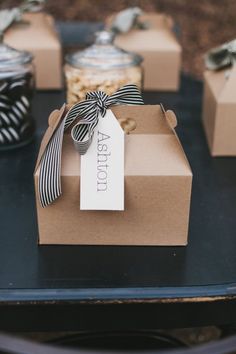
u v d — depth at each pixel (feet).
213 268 2.49
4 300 2.30
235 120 3.57
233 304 2.38
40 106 4.53
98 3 14.42
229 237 2.73
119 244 2.63
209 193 3.18
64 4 14.26
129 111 2.55
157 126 2.57
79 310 2.36
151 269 2.48
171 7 14.49
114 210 2.54
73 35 5.82
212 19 14.42
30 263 2.51
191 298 2.34
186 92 5.00
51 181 2.45
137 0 14.49
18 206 3.01
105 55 3.67
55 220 2.57
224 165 3.58
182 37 13.99
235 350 1.92
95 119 2.48
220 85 3.67
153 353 1.86
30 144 3.83
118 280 2.41
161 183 2.49
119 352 1.85
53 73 4.84
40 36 4.78
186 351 1.88
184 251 2.61
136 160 2.51
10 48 3.65
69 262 2.52
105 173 2.48
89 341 3.10
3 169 3.45
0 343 1.89
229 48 3.81
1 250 2.60
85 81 3.64
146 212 2.55
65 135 2.56
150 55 4.82
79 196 2.52
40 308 2.34
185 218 2.57
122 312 2.37
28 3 4.99
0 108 3.56
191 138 4.00
